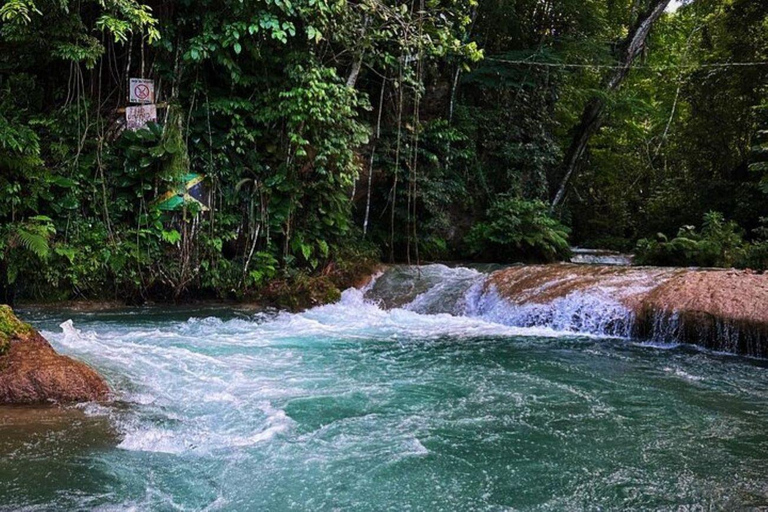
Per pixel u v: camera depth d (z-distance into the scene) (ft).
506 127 44.88
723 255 36.76
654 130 65.92
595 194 65.62
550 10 48.14
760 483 9.41
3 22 25.21
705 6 55.77
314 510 8.45
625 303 21.26
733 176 51.47
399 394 14.11
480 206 43.34
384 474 9.62
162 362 16.28
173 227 27.25
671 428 11.93
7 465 9.37
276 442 10.85
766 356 17.72
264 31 26.81
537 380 15.51
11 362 12.71
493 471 9.80
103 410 12.03
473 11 42.60
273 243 29.58
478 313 25.45
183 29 28.27
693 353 18.53
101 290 26.50
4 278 25.12
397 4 35.40
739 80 48.60
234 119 28.27
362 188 37.14
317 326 23.62
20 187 24.66
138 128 27.27
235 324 23.58
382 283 30.17
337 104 28.68
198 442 10.73
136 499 8.52
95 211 26.35
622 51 51.72
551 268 26.48
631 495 8.98
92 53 25.22
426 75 40.11
